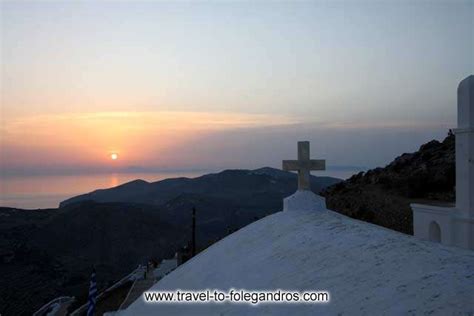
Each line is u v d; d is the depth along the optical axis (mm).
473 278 3881
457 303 3592
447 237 8156
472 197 7797
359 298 4410
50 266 62438
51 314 38375
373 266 4898
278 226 7898
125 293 33906
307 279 5453
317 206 8461
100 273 62000
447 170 26984
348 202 29812
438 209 8406
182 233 76500
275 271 6227
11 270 58688
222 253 8305
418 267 4422
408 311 3766
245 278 6633
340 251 5719
